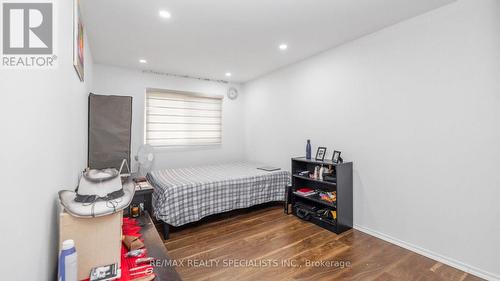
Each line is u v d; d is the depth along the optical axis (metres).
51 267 0.97
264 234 2.71
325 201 2.91
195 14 2.23
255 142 4.78
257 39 2.83
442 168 2.14
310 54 3.38
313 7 2.13
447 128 2.11
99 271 1.01
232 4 2.07
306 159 3.26
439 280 1.88
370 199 2.72
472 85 1.96
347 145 2.98
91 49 3.10
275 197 3.60
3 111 0.58
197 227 2.91
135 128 4.00
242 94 5.12
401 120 2.43
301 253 2.28
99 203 1.04
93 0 1.97
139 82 4.02
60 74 1.14
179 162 4.43
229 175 3.43
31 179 0.74
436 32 2.17
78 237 1.00
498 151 1.84
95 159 2.67
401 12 2.23
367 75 2.74
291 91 3.85
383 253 2.29
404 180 2.42
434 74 2.19
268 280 1.87
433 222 2.20
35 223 0.77
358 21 2.40
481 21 1.91
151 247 1.34
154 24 2.42
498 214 1.84
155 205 2.80
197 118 4.62
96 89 3.67
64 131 1.23
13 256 0.61
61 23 1.17
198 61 3.64
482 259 1.92
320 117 3.35
